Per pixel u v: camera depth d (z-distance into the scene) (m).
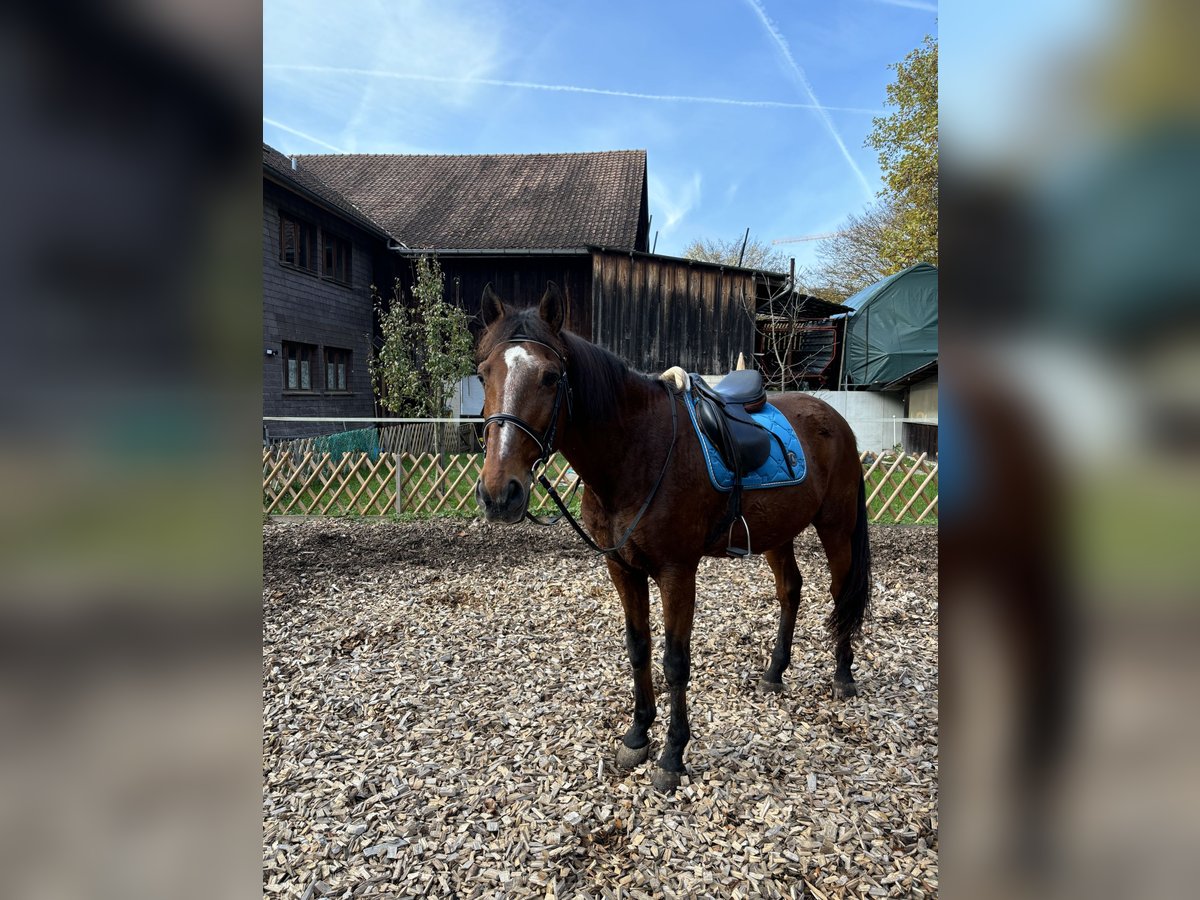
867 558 3.18
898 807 2.28
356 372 12.91
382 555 6.01
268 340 10.02
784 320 12.95
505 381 2.01
